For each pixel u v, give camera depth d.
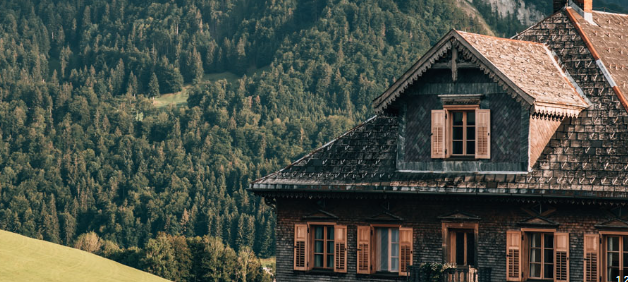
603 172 37.28
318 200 43.25
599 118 39.09
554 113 38.34
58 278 94.62
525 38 43.72
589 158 37.97
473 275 39.22
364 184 41.22
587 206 37.94
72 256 106.38
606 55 42.00
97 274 102.69
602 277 37.78
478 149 39.53
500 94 39.31
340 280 42.66
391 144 42.59
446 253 40.47
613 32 44.16
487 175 39.25
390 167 41.59
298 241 43.47
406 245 41.31
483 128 39.47
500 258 39.47
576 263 38.19
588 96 40.12
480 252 39.84
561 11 44.34
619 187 36.56
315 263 43.53
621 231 37.38
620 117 38.84
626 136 38.19
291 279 43.59
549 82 39.97
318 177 42.47
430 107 40.75
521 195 38.09
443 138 40.28
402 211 41.53
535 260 39.31
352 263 42.56
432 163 40.53
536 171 38.34
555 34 43.22
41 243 108.19
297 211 43.66
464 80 40.06
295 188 42.50
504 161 39.03
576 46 42.25
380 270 42.31
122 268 111.50
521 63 40.34
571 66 41.53
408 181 40.53
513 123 38.94
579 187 37.16
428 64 40.25
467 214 40.09
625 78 41.06
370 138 43.22
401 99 41.31
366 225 42.25
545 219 38.66
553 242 38.69
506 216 39.44
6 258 95.81
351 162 42.50
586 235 37.97
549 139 39.16
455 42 39.72
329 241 43.31
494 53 39.88
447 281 39.53
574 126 39.25
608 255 37.91
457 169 40.00
